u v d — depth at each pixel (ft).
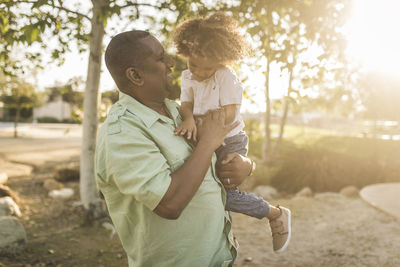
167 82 5.05
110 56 4.83
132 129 4.48
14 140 59.21
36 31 10.07
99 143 4.73
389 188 25.20
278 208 6.70
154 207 4.21
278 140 34.78
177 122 5.29
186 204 4.32
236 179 5.38
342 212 21.25
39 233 16.93
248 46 5.55
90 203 18.34
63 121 133.49
